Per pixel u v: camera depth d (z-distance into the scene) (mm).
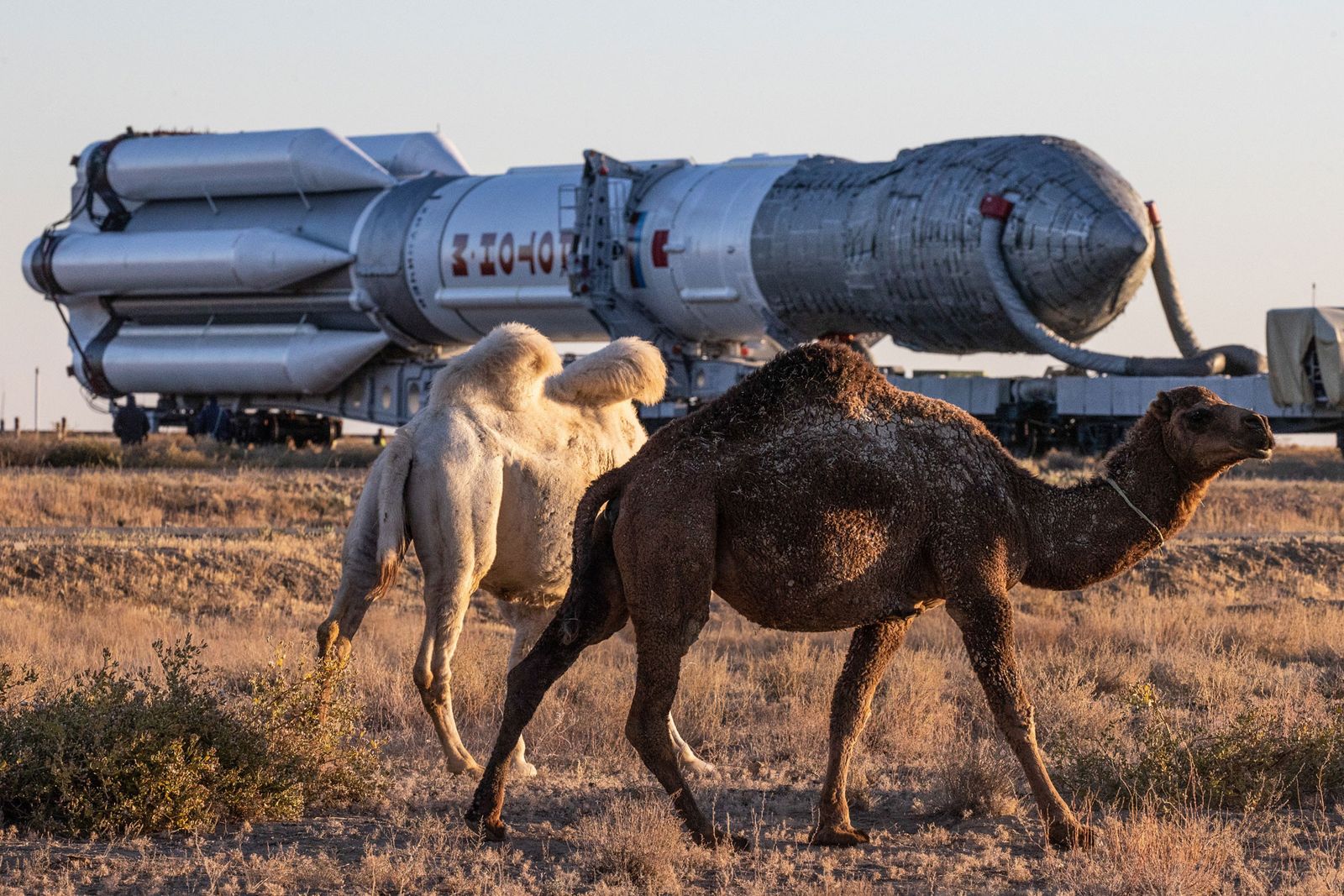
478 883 25938
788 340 188250
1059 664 52094
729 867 27453
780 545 28547
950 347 180000
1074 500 30750
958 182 167375
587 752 40219
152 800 29984
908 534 29250
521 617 39500
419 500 35312
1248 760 34531
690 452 28969
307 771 32812
